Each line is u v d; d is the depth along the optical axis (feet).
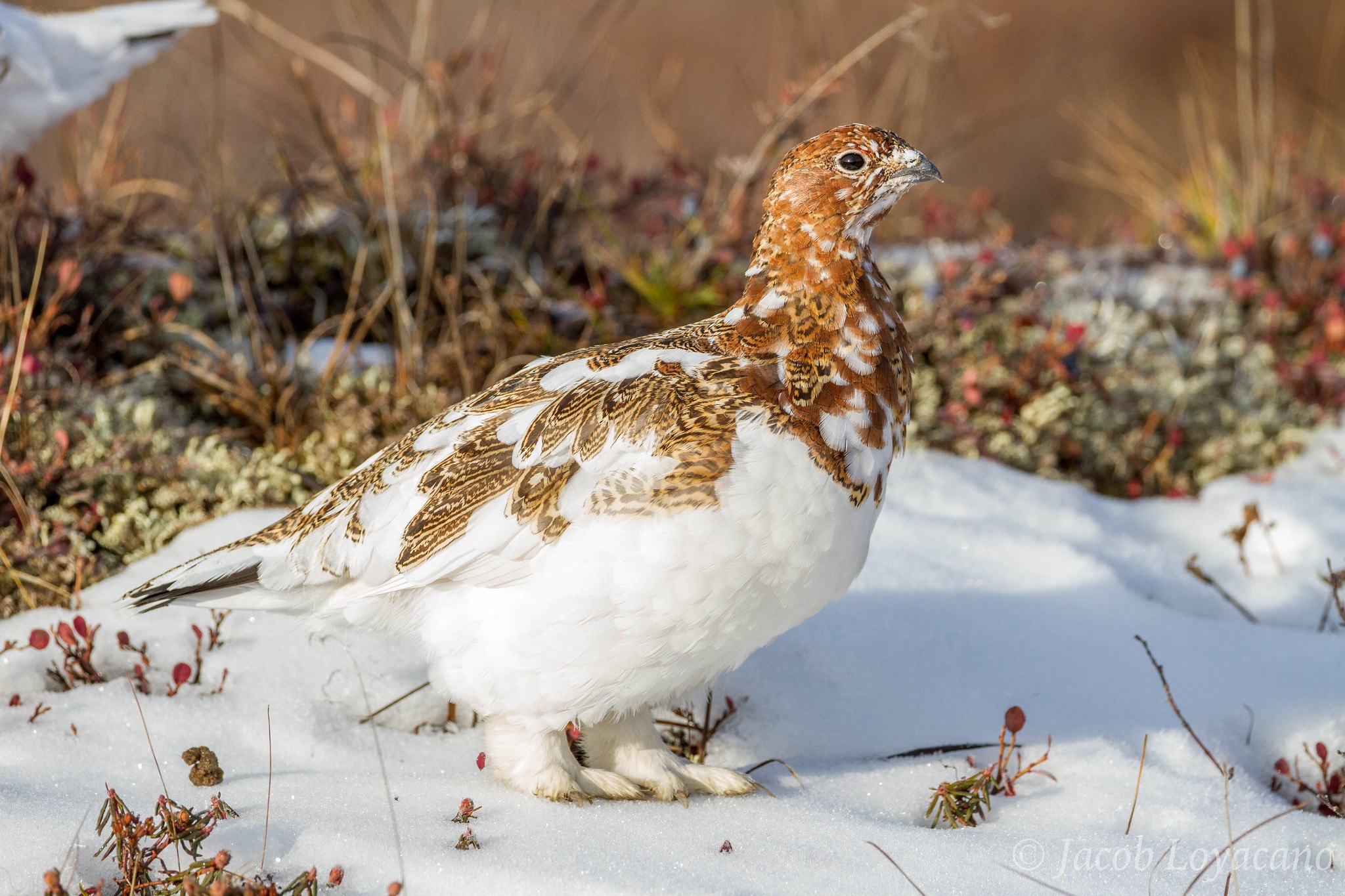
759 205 27.37
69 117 28.71
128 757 15.06
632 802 14.73
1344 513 23.41
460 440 14.34
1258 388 27.55
